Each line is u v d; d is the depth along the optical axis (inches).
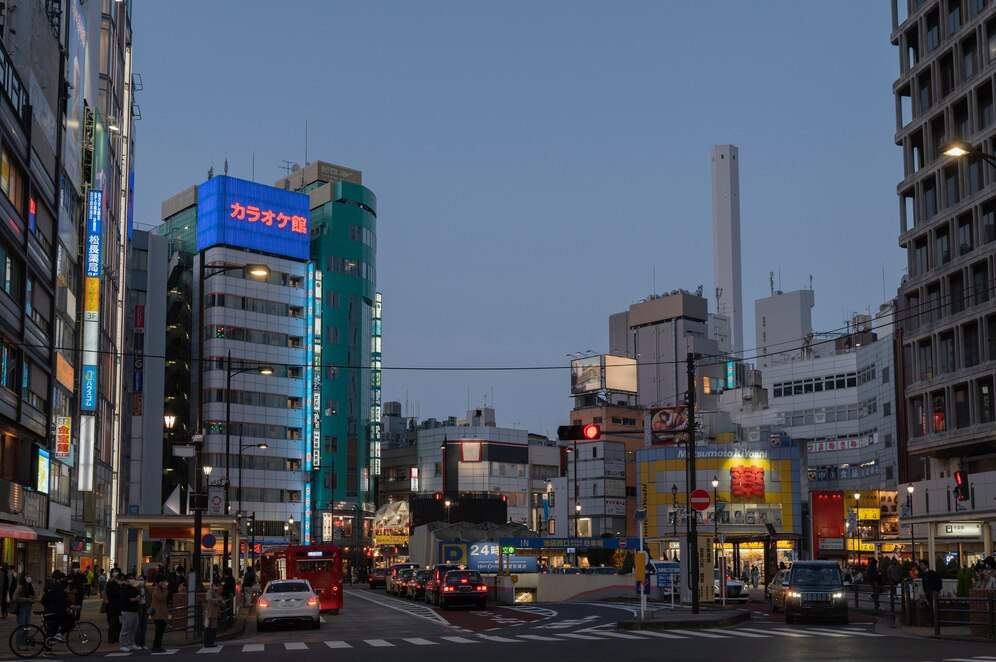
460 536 3393.2
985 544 2373.3
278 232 5251.0
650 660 857.5
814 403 4488.2
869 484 4092.0
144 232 4392.2
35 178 2156.7
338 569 1905.8
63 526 2463.1
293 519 5078.7
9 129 1930.4
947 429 2571.4
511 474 5861.2
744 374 5521.7
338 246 5570.9
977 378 2459.4
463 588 2065.7
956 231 2596.0
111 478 3225.9
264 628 1449.3
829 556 3528.5
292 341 5241.1
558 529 4977.9
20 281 2076.8
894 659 838.5
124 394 3764.8
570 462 4958.2
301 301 5310.0
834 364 4439.0
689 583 1947.6
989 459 2516.0
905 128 2837.1
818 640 1082.7
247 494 4955.7
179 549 3791.8
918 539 2790.4
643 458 3863.2
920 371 2721.5
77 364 2709.2
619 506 4785.9
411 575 2758.4
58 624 1067.9
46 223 2308.1
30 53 2119.8
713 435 4311.0
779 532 3668.8
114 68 3299.7
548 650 985.5
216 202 5098.4
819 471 4382.4
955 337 2566.4
